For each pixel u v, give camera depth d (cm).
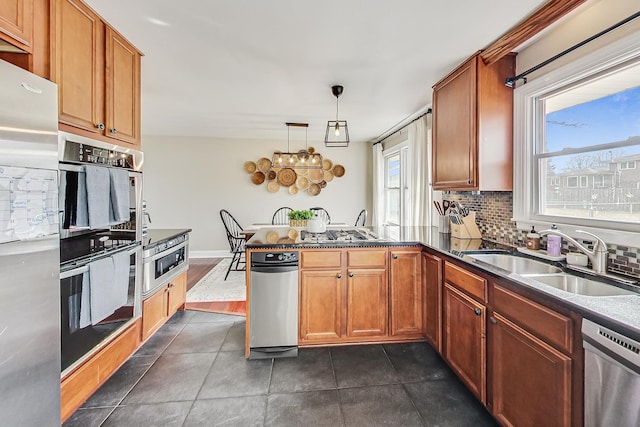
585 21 160
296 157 474
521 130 202
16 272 107
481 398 153
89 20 163
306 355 216
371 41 198
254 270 211
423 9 164
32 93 113
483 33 188
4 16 117
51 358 122
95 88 168
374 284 226
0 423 104
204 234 562
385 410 160
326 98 319
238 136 546
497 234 233
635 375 81
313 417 155
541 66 178
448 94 241
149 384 182
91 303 154
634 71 140
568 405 103
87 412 157
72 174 150
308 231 279
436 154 261
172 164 552
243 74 254
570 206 175
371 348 225
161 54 217
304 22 177
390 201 539
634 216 141
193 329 259
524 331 125
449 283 191
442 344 200
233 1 158
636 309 95
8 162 104
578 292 144
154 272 227
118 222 174
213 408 161
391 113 379
